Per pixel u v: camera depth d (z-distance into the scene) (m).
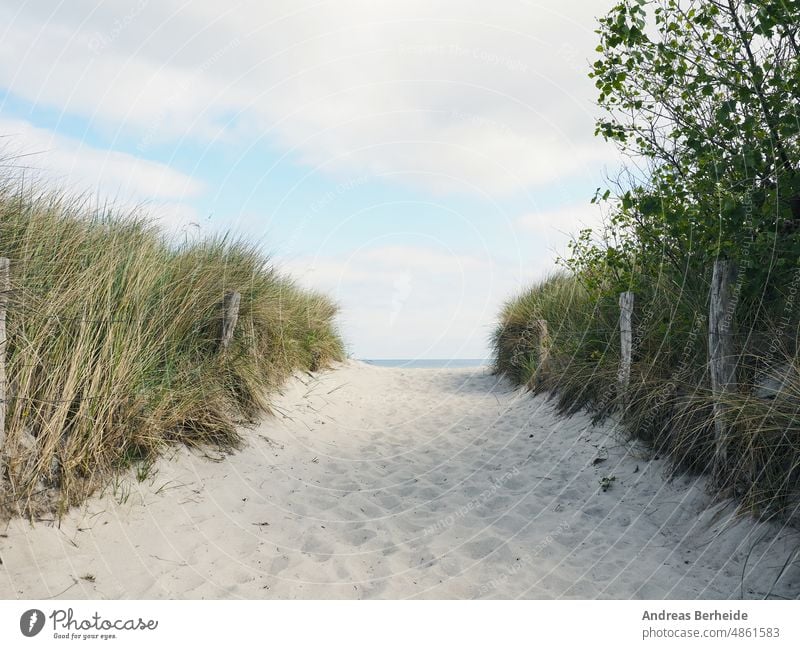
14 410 4.05
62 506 4.00
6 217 4.79
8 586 3.37
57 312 4.61
